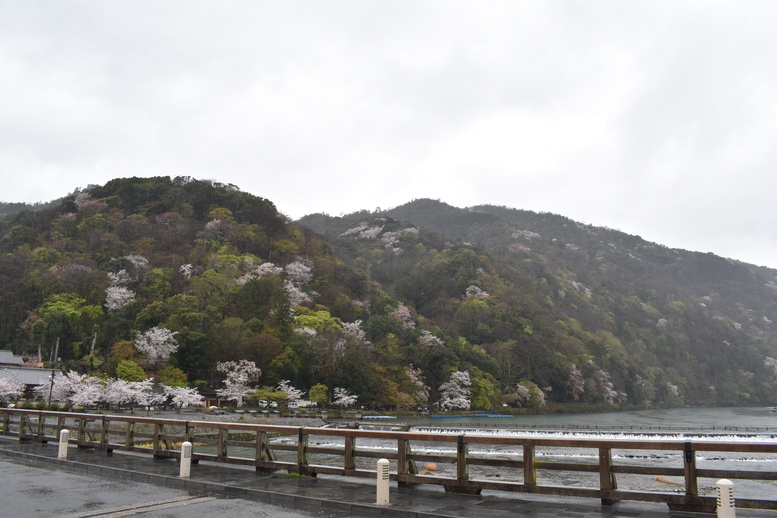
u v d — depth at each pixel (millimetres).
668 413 118000
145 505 12469
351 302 121312
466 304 143625
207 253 116188
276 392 76312
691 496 10383
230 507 12281
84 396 59062
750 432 60594
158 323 81375
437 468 31688
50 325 82750
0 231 131375
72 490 14281
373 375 92812
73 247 114938
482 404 101688
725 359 188375
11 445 23328
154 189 141125
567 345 138125
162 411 61781
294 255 133375
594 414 109062
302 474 15539
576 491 11445
